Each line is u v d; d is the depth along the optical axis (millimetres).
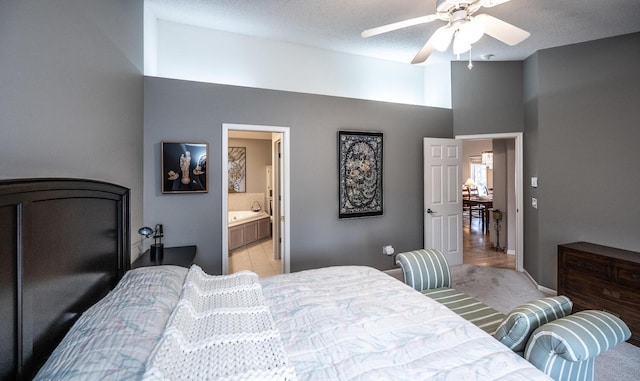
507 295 3354
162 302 1294
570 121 3307
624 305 2473
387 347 1236
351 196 3857
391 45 3820
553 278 3436
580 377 1326
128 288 1399
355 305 1613
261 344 1134
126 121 2418
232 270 4422
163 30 3256
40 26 1311
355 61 4184
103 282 1617
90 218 1464
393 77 4422
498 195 5348
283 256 3568
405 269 2402
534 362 1277
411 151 4207
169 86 3012
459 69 4324
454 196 4379
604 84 3082
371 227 4008
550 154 3461
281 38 3637
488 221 6875
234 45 3547
